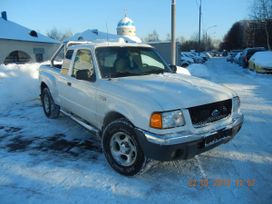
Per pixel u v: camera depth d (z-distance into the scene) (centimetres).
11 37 2027
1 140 514
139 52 482
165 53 1845
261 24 4159
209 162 403
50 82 592
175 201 312
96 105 417
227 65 2894
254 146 460
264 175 364
